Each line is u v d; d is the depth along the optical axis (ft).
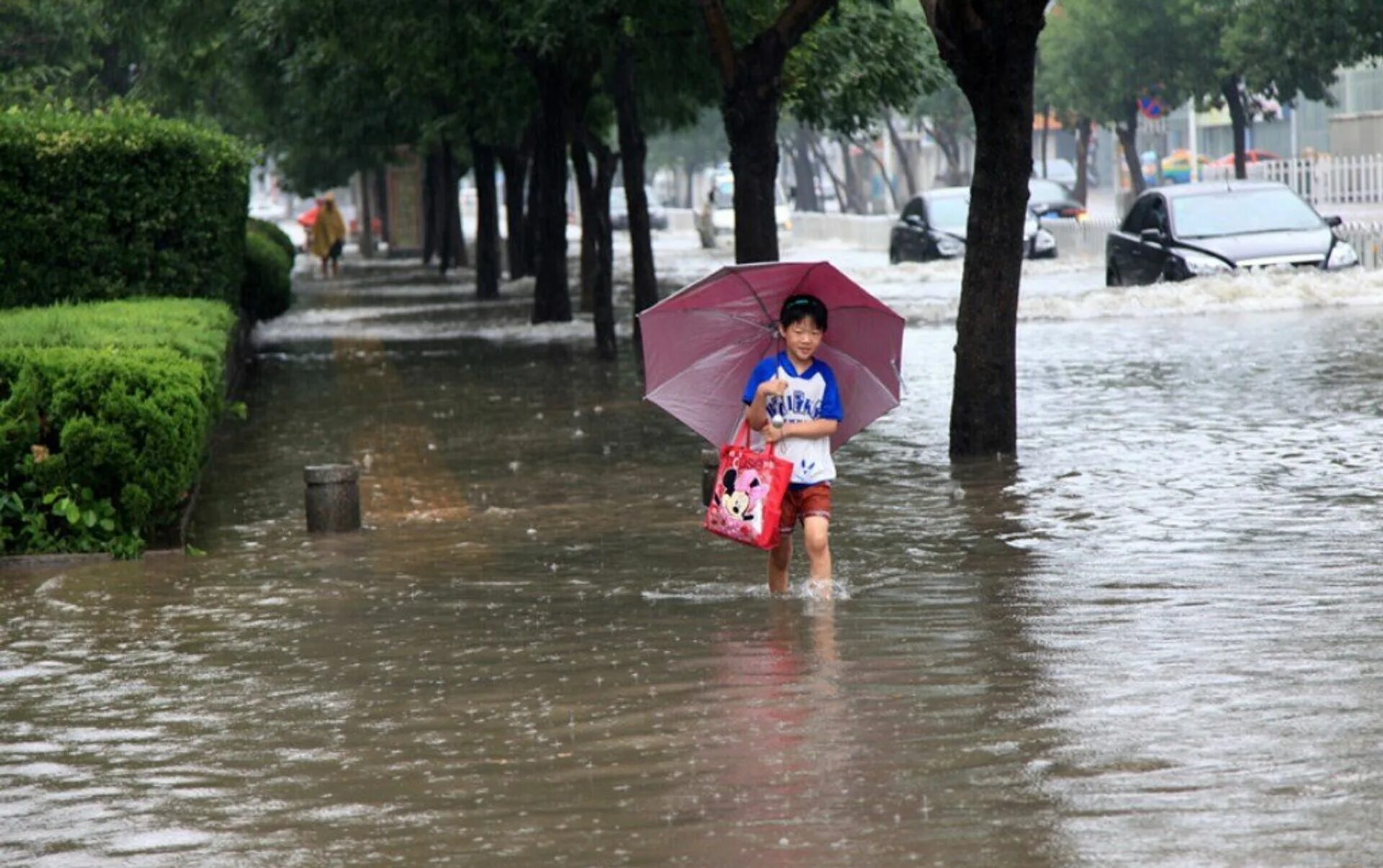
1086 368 190.60
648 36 223.10
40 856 54.39
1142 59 517.14
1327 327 219.20
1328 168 383.86
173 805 58.95
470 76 256.52
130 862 53.47
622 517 116.67
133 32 296.30
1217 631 77.05
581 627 83.92
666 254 543.39
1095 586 88.17
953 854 50.26
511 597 92.17
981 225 135.64
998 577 91.91
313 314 348.79
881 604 86.43
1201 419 149.28
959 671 71.87
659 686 71.67
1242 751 58.85
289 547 111.24
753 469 87.61
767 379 88.99
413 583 97.19
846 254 509.35
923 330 251.19
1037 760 58.95
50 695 75.41
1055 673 70.79
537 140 305.12
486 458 147.54
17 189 180.55
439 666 77.30
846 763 59.67
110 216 183.42
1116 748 59.93
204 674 78.07
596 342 234.58
